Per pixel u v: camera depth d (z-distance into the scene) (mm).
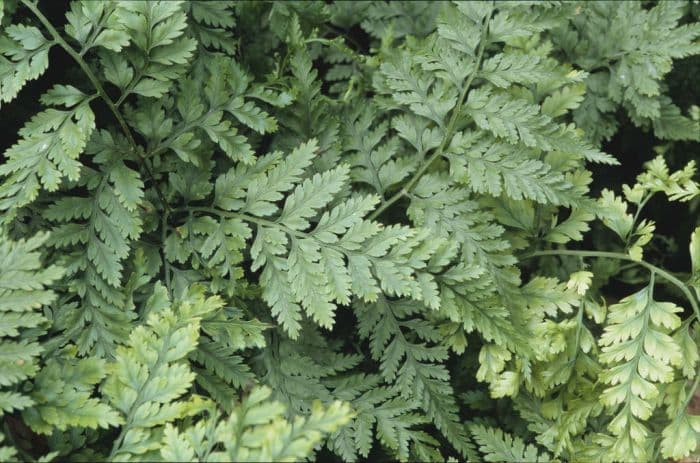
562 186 2111
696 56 2713
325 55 2619
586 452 2109
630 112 2562
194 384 1975
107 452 1814
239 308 2051
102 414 1583
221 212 2025
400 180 2260
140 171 2102
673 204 2826
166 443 1589
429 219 2168
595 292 2510
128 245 2035
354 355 2188
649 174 2242
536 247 2371
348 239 1959
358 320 2227
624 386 2043
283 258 1975
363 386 2102
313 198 1981
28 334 1771
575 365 2188
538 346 2139
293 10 2406
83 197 2029
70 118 1871
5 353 1601
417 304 2189
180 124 2051
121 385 1652
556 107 2336
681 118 2535
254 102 2098
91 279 1910
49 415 1577
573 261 2529
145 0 1883
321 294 1909
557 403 2213
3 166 1819
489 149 2170
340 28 2787
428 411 2107
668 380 2008
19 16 2141
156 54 1951
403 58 2264
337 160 2250
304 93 2219
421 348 2152
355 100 2346
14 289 1641
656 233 2885
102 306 1896
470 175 2152
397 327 2166
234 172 2045
